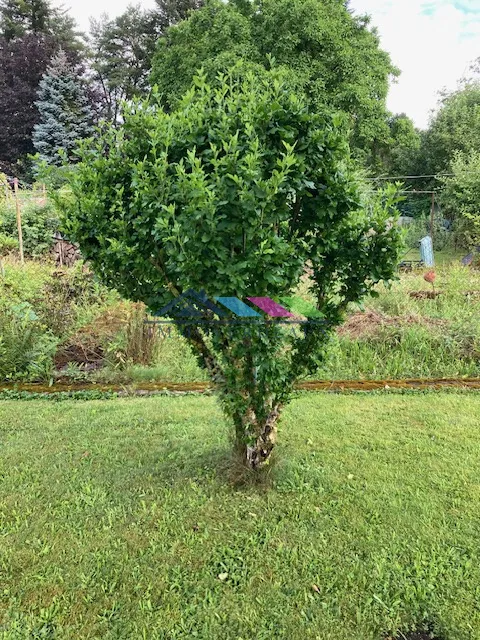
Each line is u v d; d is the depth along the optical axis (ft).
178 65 55.36
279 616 6.82
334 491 9.71
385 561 7.79
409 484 9.98
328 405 14.42
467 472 10.38
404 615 6.82
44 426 13.20
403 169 76.23
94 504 9.39
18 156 96.07
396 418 13.42
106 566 7.75
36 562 7.86
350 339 18.85
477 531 8.45
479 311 20.89
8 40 110.32
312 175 8.31
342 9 55.26
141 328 18.22
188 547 8.19
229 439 10.61
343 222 8.84
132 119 8.73
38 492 9.82
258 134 7.98
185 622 6.75
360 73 51.13
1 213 35.88
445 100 73.67
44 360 17.26
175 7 109.09
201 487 9.89
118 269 8.84
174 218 7.34
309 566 7.72
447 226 56.13
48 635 6.56
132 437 12.41
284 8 48.73
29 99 98.84
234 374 8.91
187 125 8.35
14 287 21.70
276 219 7.76
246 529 8.62
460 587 7.25
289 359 9.95
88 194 8.80
